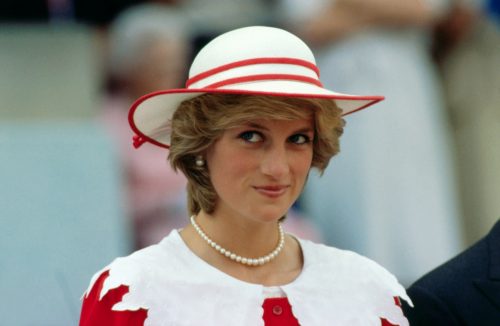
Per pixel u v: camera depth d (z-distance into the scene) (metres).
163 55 21.53
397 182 21.94
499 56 24.41
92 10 22.88
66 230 18.75
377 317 11.17
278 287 11.02
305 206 22.44
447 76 24.34
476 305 12.23
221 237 11.05
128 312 10.58
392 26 22.23
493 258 12.42
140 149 20.80
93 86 21.30
